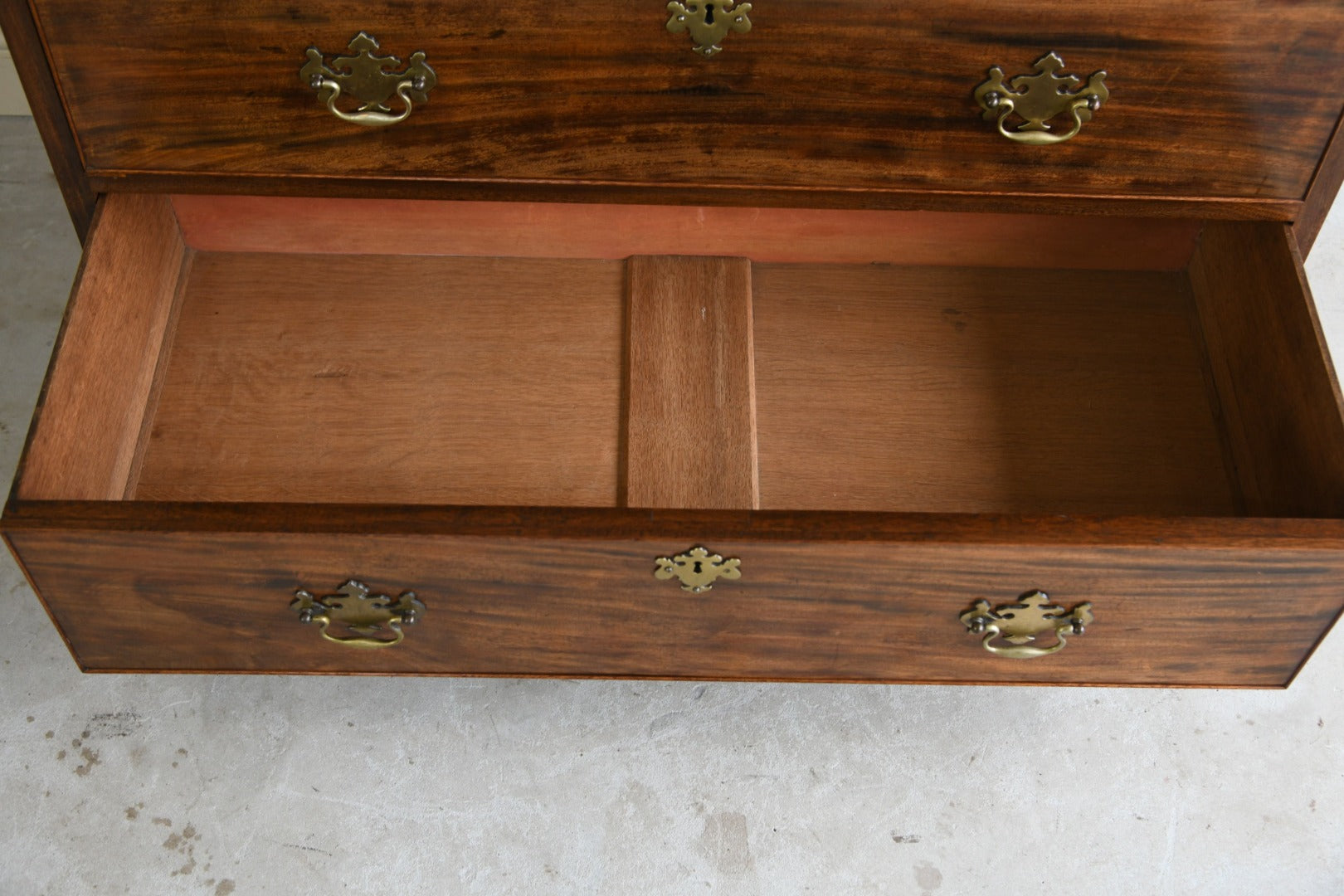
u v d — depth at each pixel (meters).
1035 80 1.04
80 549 0.99
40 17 1.01
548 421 1.26
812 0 0.99
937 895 1.25
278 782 1.29
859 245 1.34
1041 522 0.98
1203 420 1.29
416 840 1.27
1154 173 1.11
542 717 1.33
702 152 1.10
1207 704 1.36
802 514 0.99
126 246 1.19
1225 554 0.99
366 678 1.35
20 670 1.34
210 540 0.98
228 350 1.29
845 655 1.14
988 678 1.18
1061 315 1.34
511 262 1.36
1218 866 1.27
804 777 1.31
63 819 1.26
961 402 1.29
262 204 1.29
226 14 1.00
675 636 1.12
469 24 1.01
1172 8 1.00
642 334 1.28
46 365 1.53
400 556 1.00
